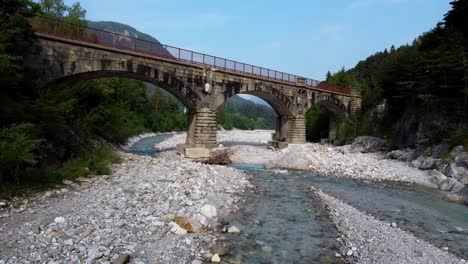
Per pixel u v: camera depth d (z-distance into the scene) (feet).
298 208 53.98
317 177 88.84
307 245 37.29
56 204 42.47
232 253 33.94
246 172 91.86
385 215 52.85
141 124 256.32
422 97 129.39
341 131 196.95
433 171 92.17
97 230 33.83
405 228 46.26
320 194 65.46
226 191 61.11
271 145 171.12
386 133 158.81
